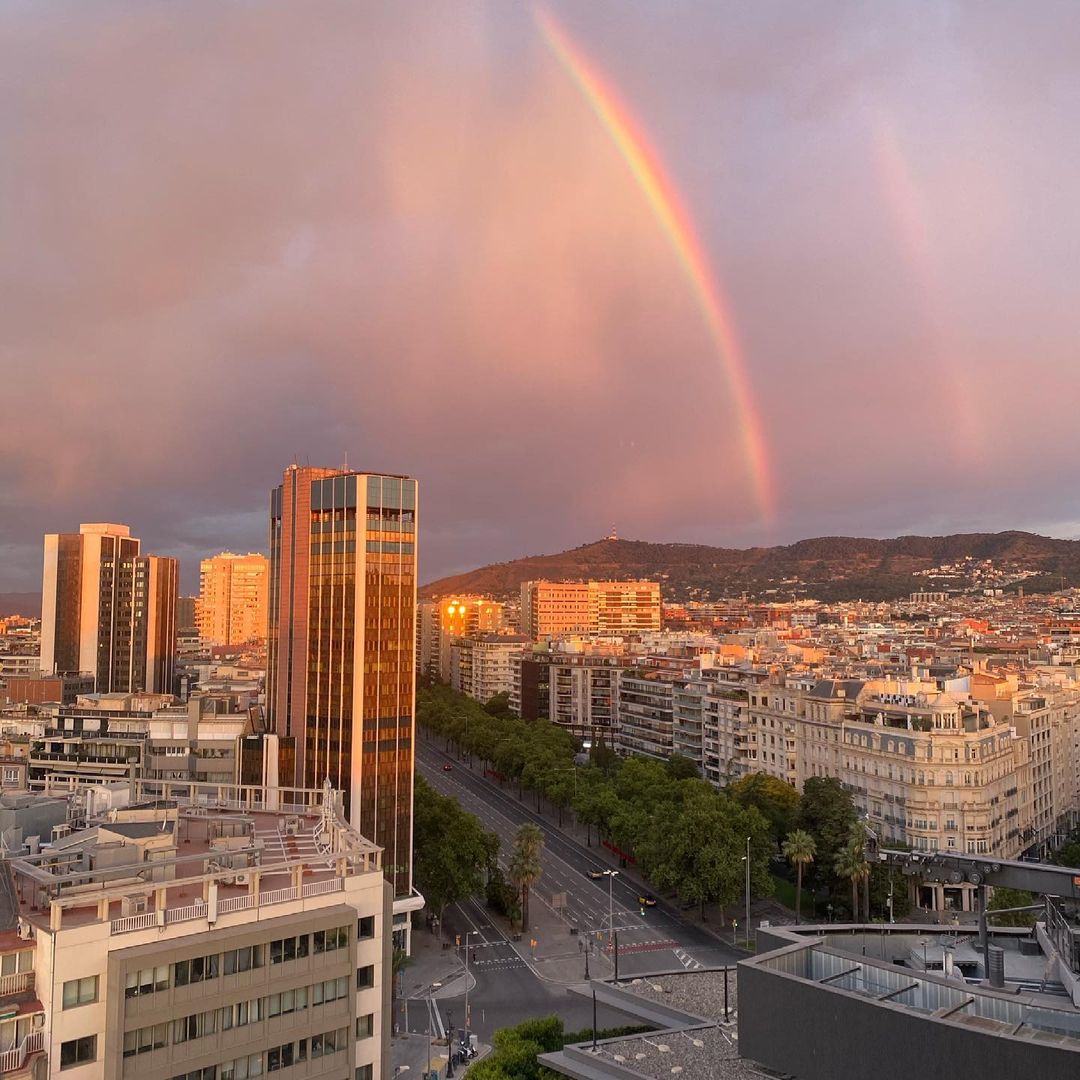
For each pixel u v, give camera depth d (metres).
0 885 88.56
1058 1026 57.09
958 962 76.44
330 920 90.19
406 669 192.25
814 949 68.00
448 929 191.00
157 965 79.94
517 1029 104.56
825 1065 59.66
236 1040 83.94
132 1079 78.25
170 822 111.94
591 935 184.25
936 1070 54.34
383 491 191.88
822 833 192.12
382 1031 95.69
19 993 78.06
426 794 199.88
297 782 192.75
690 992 92.25
